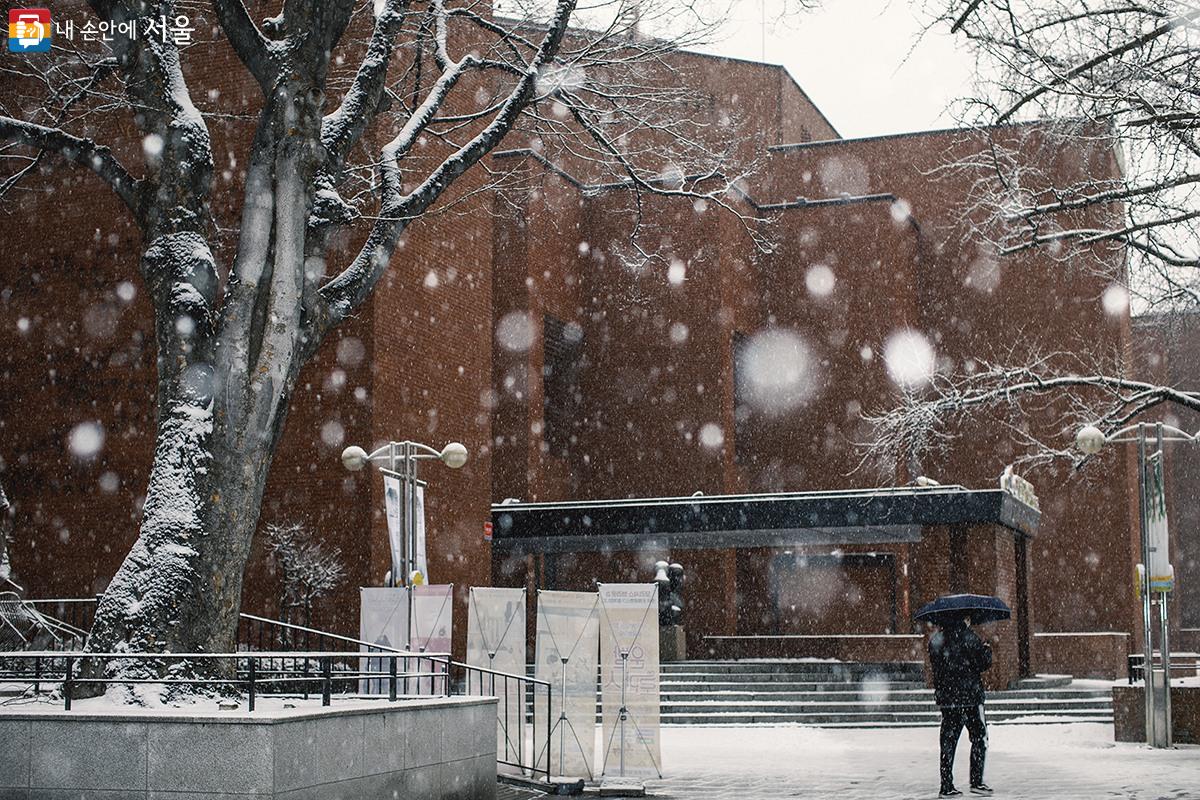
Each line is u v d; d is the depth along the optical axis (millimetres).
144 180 14734
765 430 45625
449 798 14203
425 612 19547
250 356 14219
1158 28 18312
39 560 29156
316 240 15258
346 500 28266
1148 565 22609
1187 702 22750
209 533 13633
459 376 31922
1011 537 33812
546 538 37219
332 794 12047
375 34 16078
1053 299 45719
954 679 15445
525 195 40406
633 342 43781
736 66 48812
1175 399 25484
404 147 17125
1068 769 18828
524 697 18094
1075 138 21328
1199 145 19594
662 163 43438
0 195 19031
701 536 36281
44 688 16109
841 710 29328
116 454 28984
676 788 16953
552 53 16859
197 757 11312
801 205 46156
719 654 38531
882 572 43656
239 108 29078
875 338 44812
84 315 29688
